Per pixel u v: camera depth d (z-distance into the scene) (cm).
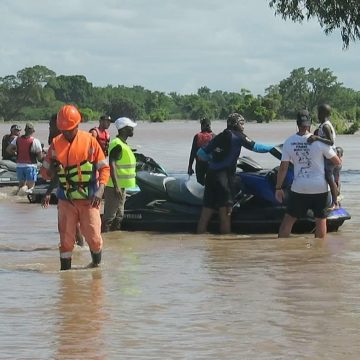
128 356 980
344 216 1959
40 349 1008
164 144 7875
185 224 2005
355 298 1252
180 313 1173
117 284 1372
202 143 2473
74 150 1470
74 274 1456
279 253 1666
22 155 2912
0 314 1172
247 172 2020
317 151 1816
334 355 977
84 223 1506
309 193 1827
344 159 5306
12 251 1722
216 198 1956
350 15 4481
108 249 1736
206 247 1759
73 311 1187
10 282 1388
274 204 1966
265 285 1351
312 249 1706
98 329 1095
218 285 1357
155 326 1107
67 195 1481
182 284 1367
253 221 1969
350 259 1581
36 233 2009
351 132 11994
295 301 1237
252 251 1695
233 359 968
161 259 1609
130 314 1170
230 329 1090
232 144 1941
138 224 2019
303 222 1945
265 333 1070
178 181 2039
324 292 1295
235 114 1961
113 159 1970
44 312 1182
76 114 1473
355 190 3036
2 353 993
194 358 973
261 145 1947
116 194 1981
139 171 2222
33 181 2931
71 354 989
